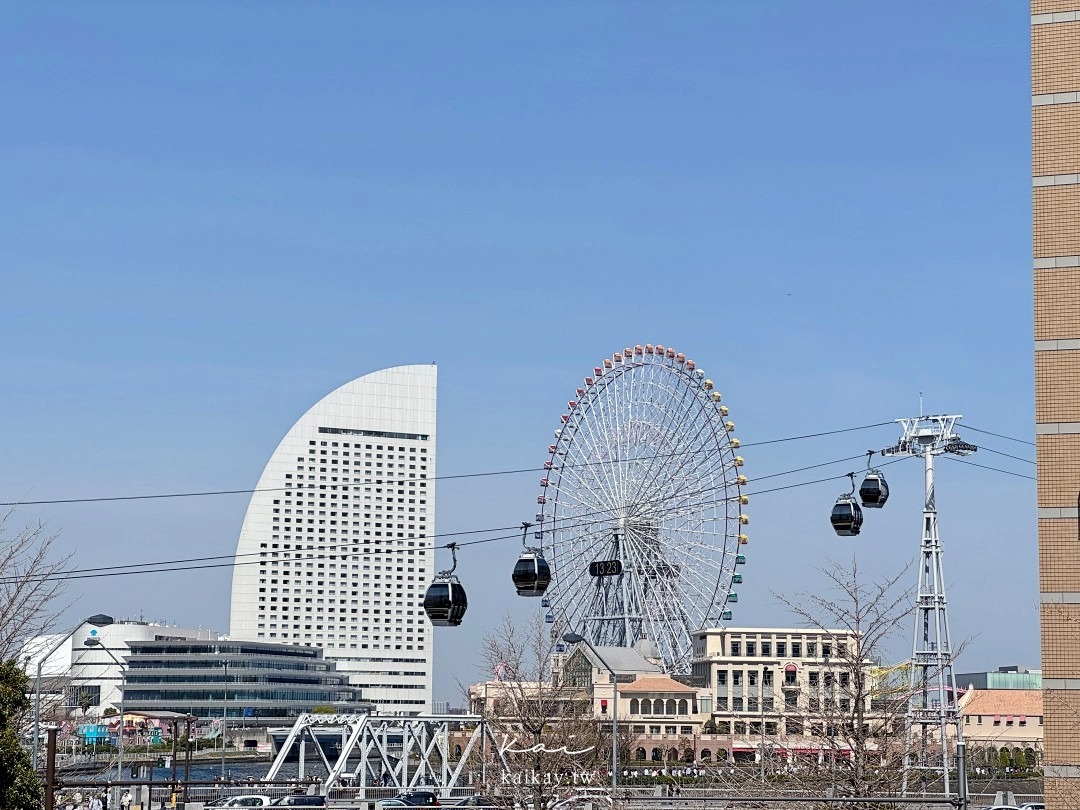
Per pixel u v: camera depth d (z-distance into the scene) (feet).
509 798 318.04
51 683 637.71
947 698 325.42
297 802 428.15
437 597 245.65
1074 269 163.63
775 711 354.13
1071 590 159.12
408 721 488.85
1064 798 155.94
